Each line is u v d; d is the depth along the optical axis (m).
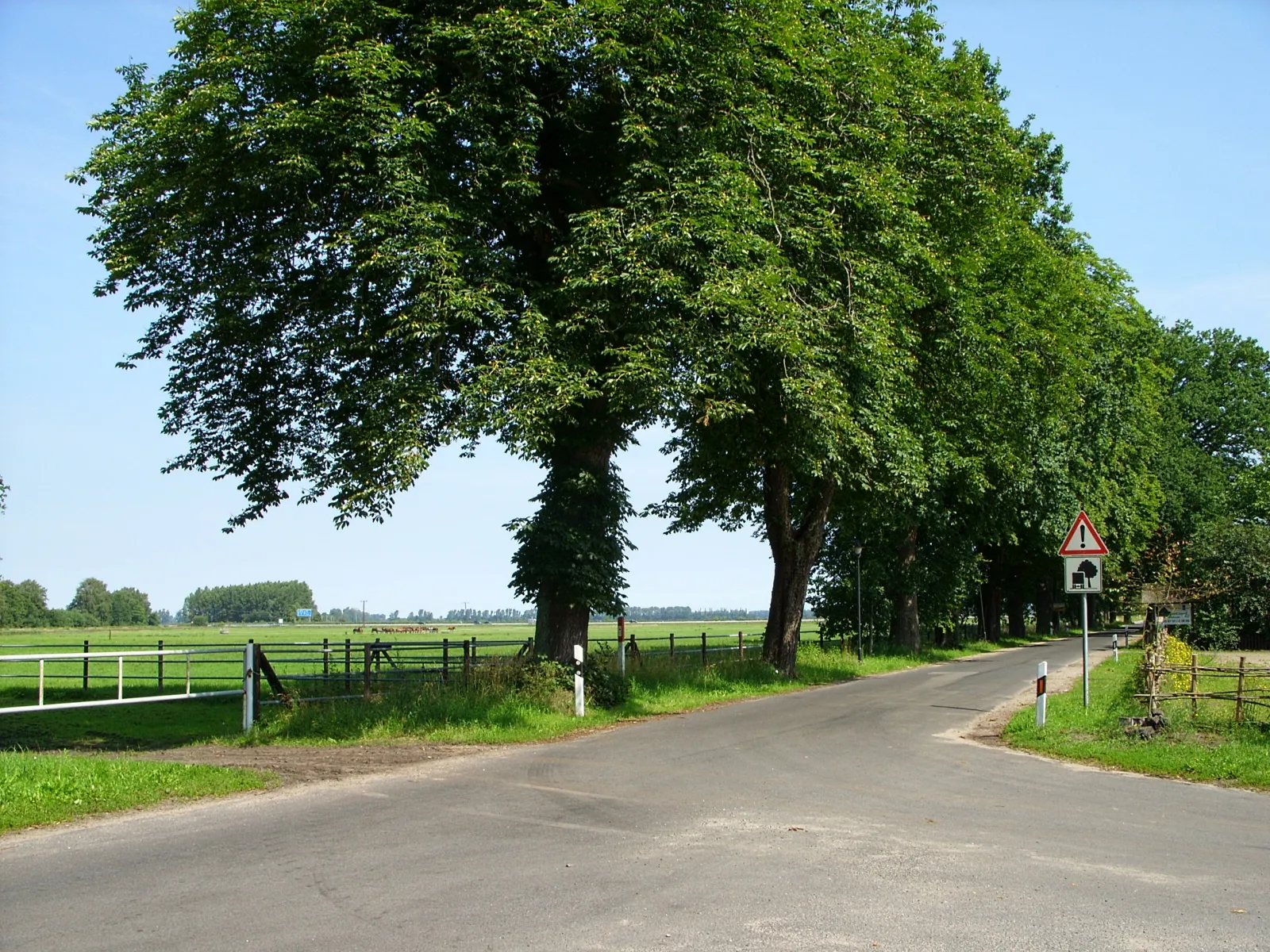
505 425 15.09
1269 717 14.51
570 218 16.20
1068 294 31.81
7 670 36.16
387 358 16.34
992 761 12.77
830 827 8.64
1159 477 58.69
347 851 7.71
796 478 28.83
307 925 5.92
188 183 16.17
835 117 20.03
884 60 23.36
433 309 14.80
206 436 19.61
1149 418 48.03
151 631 105.25
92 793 9.52
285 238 16.30
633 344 15.86
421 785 10.64
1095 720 15.55
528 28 15.38
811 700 21.05
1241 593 38.22
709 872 7.13
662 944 5.61
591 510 18.47
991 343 25.84
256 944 5.59
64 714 20.77
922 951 5.54
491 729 15.06
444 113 15.56
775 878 6.98
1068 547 17.25
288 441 19.62
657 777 11.15
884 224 20.53
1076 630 76.00
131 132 17.09
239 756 13.02
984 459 32.09
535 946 5.56
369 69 14.73
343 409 17.59
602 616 19.53
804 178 19.14
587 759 12.55
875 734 15.24
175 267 17.53
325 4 15.05
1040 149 36.62
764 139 17.77
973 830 8.61
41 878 6.94
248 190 15.95
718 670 24.22
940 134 24.72
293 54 15.63
